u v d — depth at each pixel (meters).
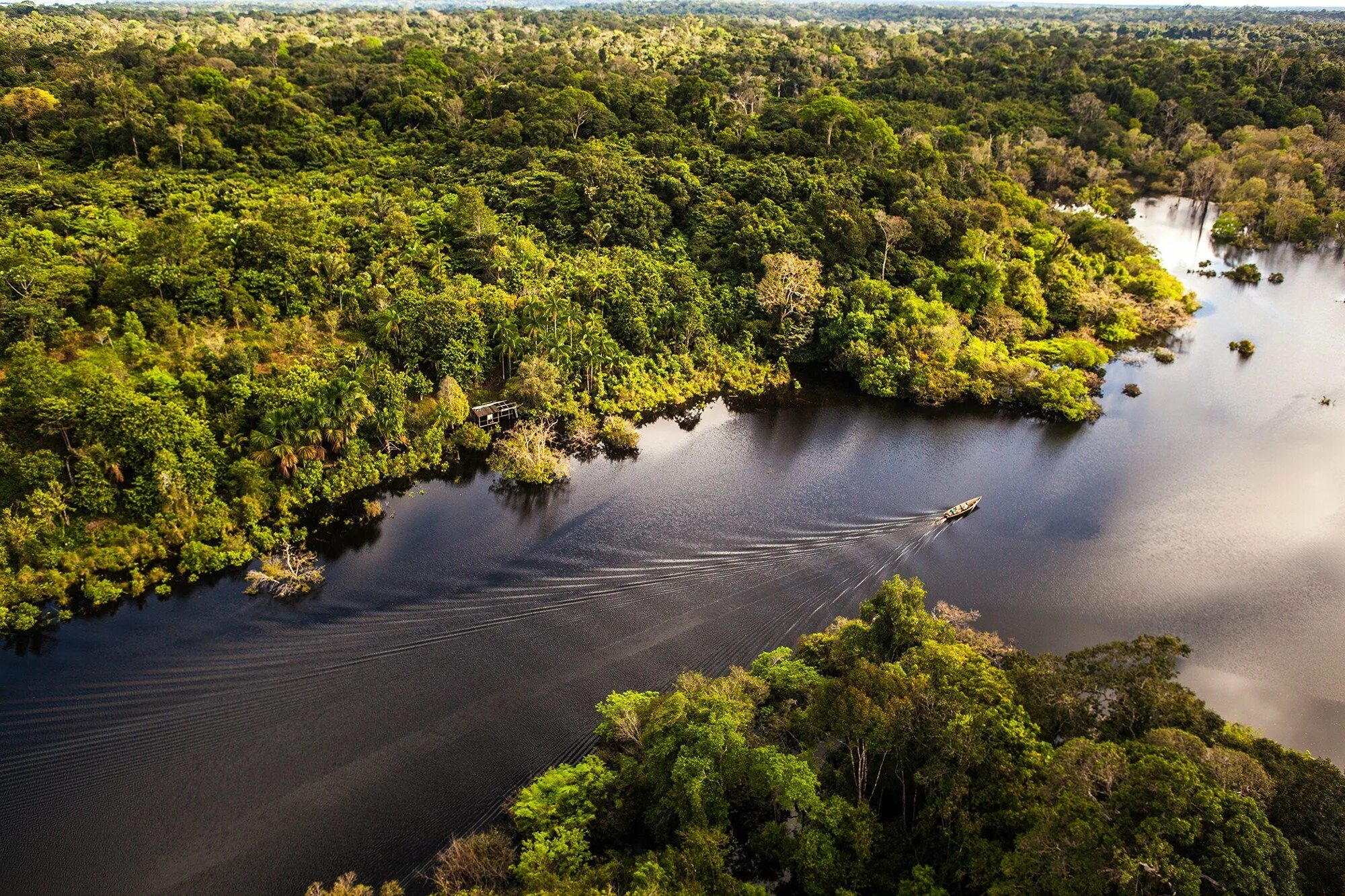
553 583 76.81
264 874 51.50
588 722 62.16
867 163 162.75
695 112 179.75
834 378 121.69
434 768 58.56
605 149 158.12
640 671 66.94
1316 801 40.38
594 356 107.88
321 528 84.44
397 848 53.12
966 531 85.88
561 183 143.00
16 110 159.50
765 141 169.00
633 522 86.38
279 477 86.94
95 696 63.69
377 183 151.25
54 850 52.81
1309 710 64.19
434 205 139.75
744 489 92.88
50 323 92.62
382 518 86.69
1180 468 97.94
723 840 48.44
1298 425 107.12
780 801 48.53
